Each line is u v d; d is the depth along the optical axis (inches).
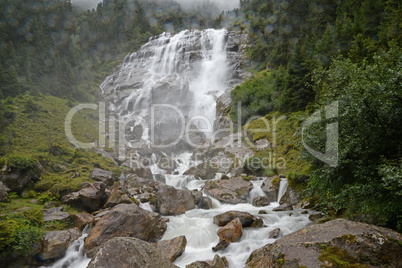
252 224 450.9
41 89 1515.7
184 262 369.7
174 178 847.7
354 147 372.2
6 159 629.9
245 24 2581.2
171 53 2278.5
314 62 930.1
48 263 394.9
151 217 466.0
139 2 3666.3
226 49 2269.9
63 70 1710.1
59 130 1152.8
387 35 695.7
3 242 357.7
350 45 877.8
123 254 216.1
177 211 575.8
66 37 1988.2
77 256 412.5
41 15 1889.8
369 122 353.7
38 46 1689.2
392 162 318.3
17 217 452.1
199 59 2176.4
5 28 1592.0
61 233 431.2
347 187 376.5
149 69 2247.8
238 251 385.7
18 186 607.2
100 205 597.0
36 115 1181.1
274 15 1937.7
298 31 1540.4
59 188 608.4
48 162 772.0
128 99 1801.2
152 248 231.8
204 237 439.2
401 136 345.1
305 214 491.8
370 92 339.3
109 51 2517.2
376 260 224.7
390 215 326.6
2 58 1430.9
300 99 924.0
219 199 655.1
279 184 659.4
